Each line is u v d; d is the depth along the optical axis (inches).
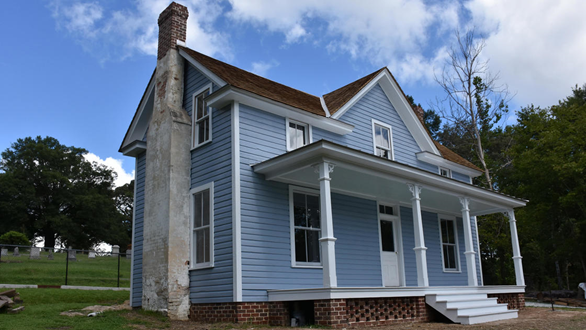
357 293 395.2
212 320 437.1
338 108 569.3
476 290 538.3
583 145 887.1
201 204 483.5
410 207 646.5
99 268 1078.4
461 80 1098.1
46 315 413.7
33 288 637.9
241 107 469.7
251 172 459.5
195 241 482.0
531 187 953.5
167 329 387.5
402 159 664.4
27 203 2225.6
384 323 418.9
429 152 690.8
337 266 517.3
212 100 473.4
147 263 492.4
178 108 530.3
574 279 1273.4
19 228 2187.5
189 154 511.5
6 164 2327.8
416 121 682.2
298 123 529.7
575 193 853.2
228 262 430.9
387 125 652.1
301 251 485.1
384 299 430.3
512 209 677.3
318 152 409.7
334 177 487.8
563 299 792.9
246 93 462.3
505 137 1507.1
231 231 434.9
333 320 373.1
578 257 950.4
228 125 466.9
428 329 379.6
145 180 528.7
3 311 416.5
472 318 431.8
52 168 2379.4
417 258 486.9
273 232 460.1
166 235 474.9
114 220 2415.1
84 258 1368.1
